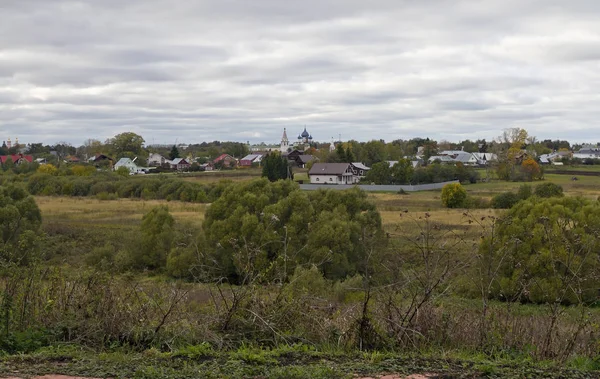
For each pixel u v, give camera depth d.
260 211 32.94
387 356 6.30
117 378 5.43
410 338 6.97
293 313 7.46
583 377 5.76
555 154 136.75
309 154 136.75
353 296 10.86
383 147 121.06
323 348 6.82
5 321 6.75
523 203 27.47
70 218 43.53
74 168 83.81
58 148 162.25
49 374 5.50
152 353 6.26
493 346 6.82
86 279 7.99
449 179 79.62
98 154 136.50
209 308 7.68
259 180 35.22
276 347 6.82
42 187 69.31
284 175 82.50
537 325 7.30
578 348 6.83
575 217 24.75
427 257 7.70
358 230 30.39
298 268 10.41
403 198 61.41
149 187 65.94
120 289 7.95
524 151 98.12
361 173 95.50
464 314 7.44
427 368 5.85
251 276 7.83
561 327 7.37
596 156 144.62
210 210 33.81
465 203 52.19
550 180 82.06
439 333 7.11
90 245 33.47
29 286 7.49
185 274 27.36
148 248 31.73
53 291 7.65
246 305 7.52
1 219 32.72
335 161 104.50
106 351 6.73
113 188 67.31
